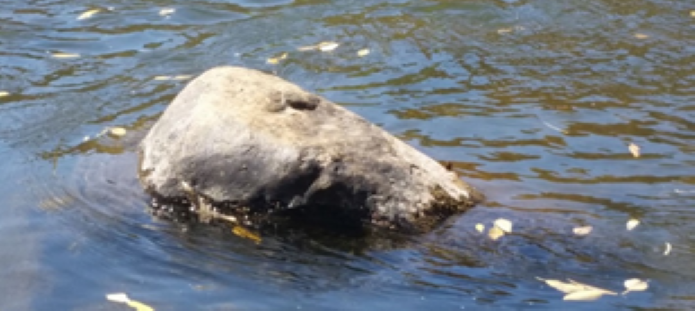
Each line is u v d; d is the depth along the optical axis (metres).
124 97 7.30
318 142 5.32
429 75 7.79
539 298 4.66
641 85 7.63
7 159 6.21
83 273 4.88
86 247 5.10
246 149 5.29
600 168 6.19
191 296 4.67
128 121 6.83
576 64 8.03
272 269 4.91
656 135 6.71
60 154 6.27
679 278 4.86
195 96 5.74
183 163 5.44
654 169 6.18
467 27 8.84
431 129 6.77
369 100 7.28
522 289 4.75
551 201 5.70
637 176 6.08
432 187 5.46
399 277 4.84
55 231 5.25
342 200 5.21
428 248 5.09
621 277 4.88
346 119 5.64
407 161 5.50
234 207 5.28
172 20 8.96
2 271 4.89
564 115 7.04
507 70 7.90
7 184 5.84
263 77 5.93
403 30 8.73
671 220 5.48
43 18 9.03
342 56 8.16
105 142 6.43
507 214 5.47
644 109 7.17
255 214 5.26
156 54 8.20
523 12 9.20
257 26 8.81
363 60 8.08
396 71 7.86
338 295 4.69
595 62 8.08
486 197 5.71
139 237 5.19
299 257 5.02
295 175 5.18
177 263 4.96
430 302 4.63
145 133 6.57
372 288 4.75
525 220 5.42
